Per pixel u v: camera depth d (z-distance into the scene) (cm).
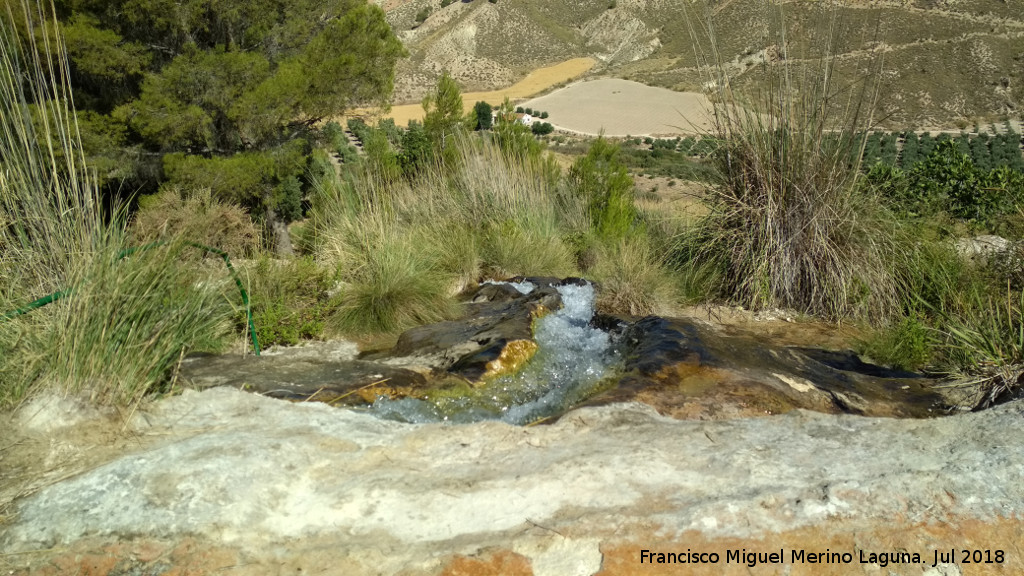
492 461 286
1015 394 376
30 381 309
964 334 443
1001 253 571
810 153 590
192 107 925
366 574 228
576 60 8288
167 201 739
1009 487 268
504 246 726
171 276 368
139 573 227
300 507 257
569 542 239
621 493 264
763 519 251
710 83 647
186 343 363
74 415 299
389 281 573
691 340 461
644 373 407
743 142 612
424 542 241
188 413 324
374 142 950
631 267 645
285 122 1033
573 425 314
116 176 959
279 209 1084
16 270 357
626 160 2686
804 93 598
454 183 848
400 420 380
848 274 587
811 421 320
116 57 894
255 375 404
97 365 312
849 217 593
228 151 1049
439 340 498
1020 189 771
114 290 326
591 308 617
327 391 387
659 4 8544
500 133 959
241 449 280
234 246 707
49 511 248
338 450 293
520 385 439
